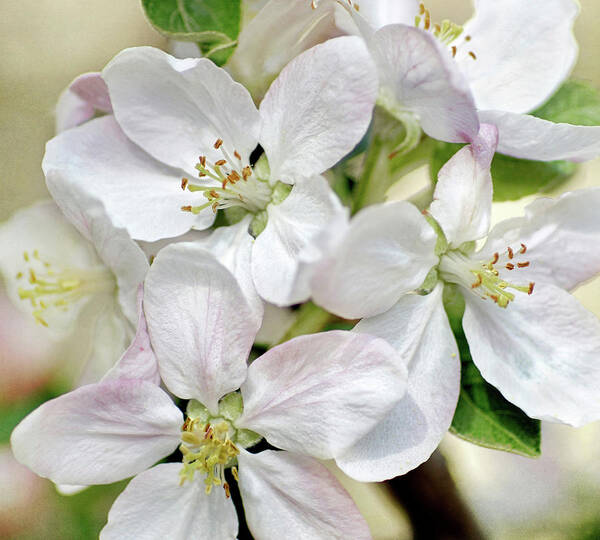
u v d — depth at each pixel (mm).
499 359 240
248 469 237
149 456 237
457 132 237
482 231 239
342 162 254
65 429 232
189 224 245
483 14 257
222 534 238
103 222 235
